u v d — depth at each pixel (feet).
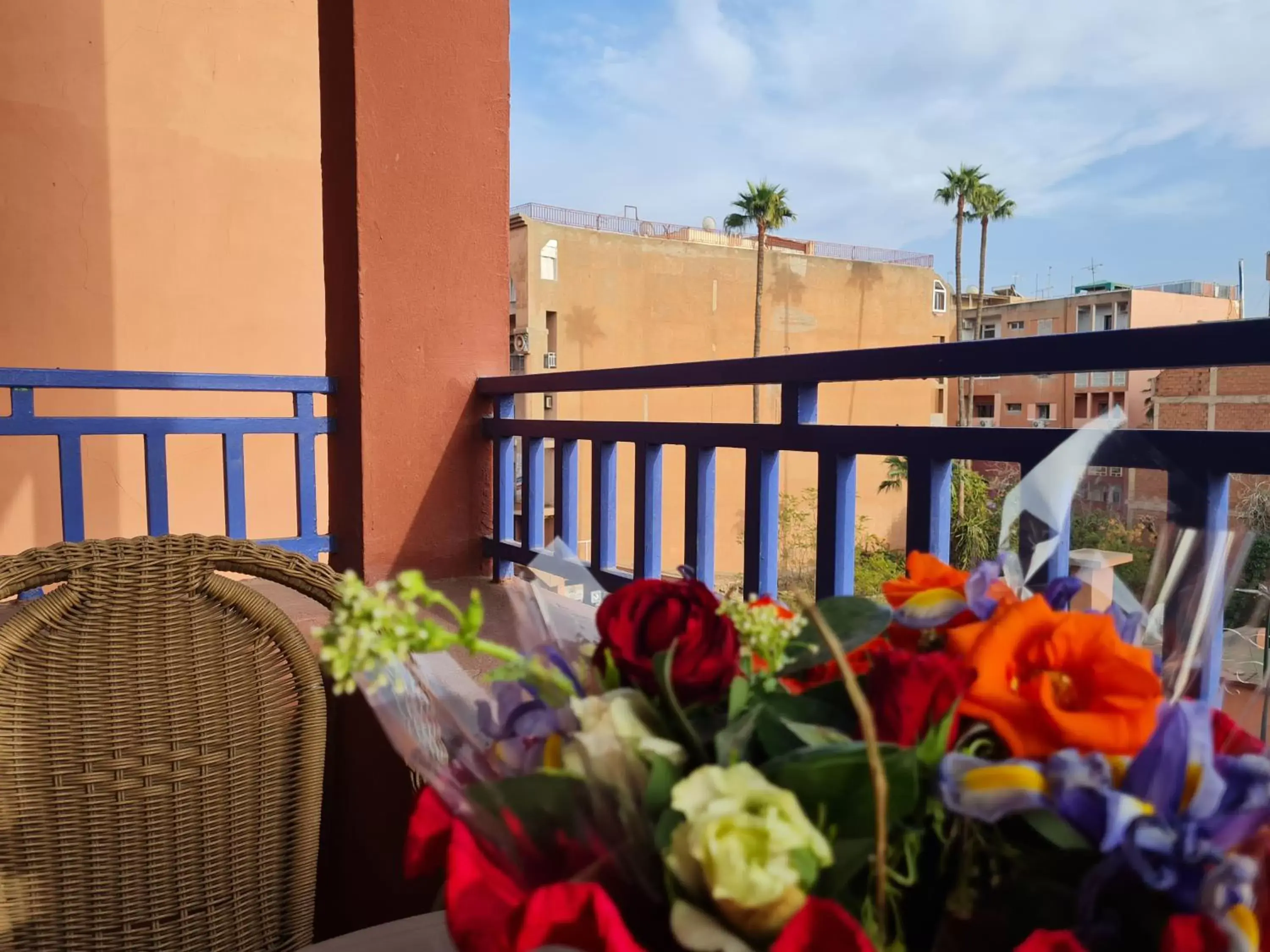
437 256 7.29
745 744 1.35
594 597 1.97
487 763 1.54
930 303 86.53
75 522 6.82
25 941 3.39
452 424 7.49
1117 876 1.22
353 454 7.23
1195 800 1.22
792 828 1.14
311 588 3.68
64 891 3.43
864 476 75.66
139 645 3.52
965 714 1.33
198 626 3.59
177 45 14.05
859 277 81.61
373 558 7.16
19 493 13.23
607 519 6.89
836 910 1.08
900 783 1.22
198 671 3.58
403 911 4.87
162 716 3.54
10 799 3.37
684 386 5.80
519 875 1.38
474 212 7.42
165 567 3.57
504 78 7.45
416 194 7.13
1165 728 1.25
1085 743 1.26
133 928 3.50
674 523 60.29
